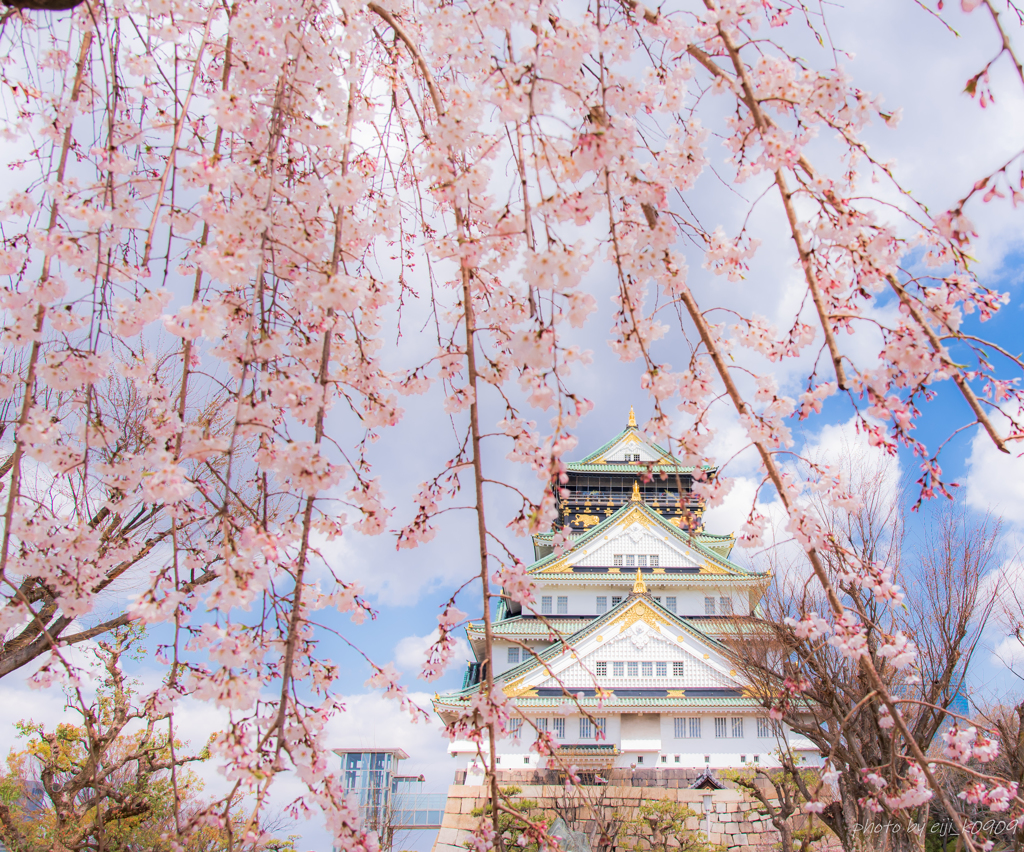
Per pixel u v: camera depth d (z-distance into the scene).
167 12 3.80
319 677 3.76
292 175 4.09
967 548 14.23
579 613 32.75
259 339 3.45
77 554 3.64
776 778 21.33
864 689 11.55
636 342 3.66
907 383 3.31
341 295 3.29
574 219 3.25
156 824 15.12
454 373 4.31
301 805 3.40
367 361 4.10
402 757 29.52
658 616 28.64
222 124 3.41
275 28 3.68
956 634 13.22
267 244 3.73
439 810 28.48
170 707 3.65
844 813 13.40
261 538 2.96
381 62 4.71
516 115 3.14
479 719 3.33
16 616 3.49
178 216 3.65
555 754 3.49
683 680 27.61
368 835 3.29
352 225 4.05
